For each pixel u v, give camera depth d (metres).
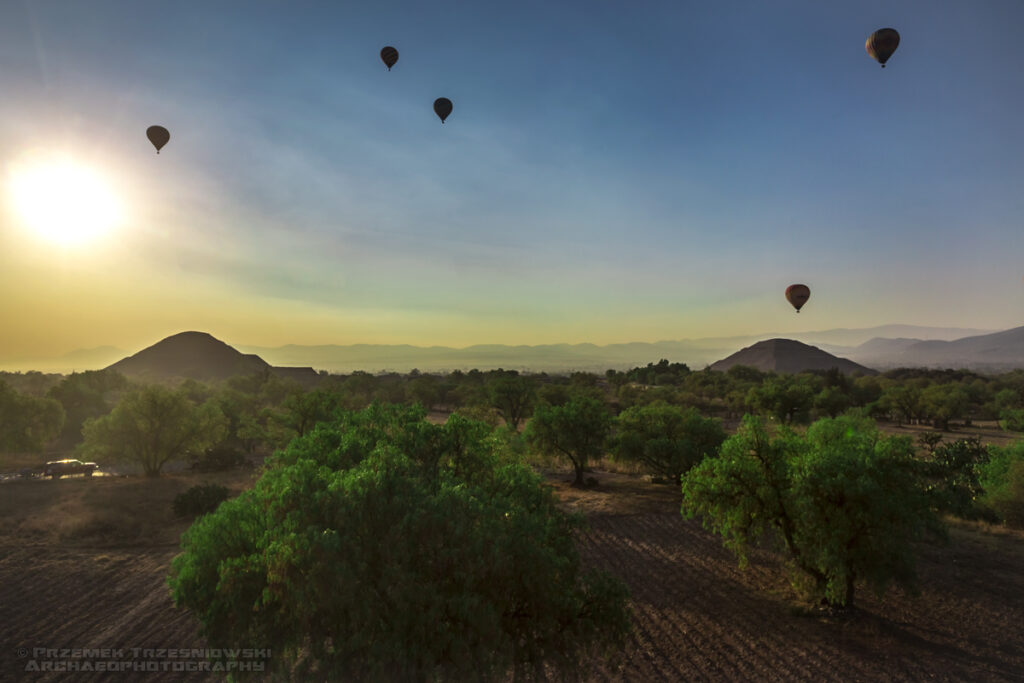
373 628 12.38
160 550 34.53
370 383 175.75
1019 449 38.41
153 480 58.69
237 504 14.65
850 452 23.77
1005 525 37.44
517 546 14.18
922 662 20.41
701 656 21.11
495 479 19.75
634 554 33.78
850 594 24.62
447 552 13.03
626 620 15.55
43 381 195.00
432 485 16.33
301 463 15.63
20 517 42.09
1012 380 170.50
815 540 23.11
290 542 12.33
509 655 13.93
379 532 13.48
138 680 19.25
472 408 75.12
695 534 38.03
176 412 62.28
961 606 25.20
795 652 21.34
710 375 195.25
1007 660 20.48
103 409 116.31
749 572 30.42
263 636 12.84
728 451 25.56
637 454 52.69
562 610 14.98
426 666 12.07
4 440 70.25
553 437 56.25
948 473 40.72
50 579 29.20
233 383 187.88
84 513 42.94
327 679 12.20
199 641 22.22
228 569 12.63
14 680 19.31
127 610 25.34
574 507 45.88
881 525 21.95
